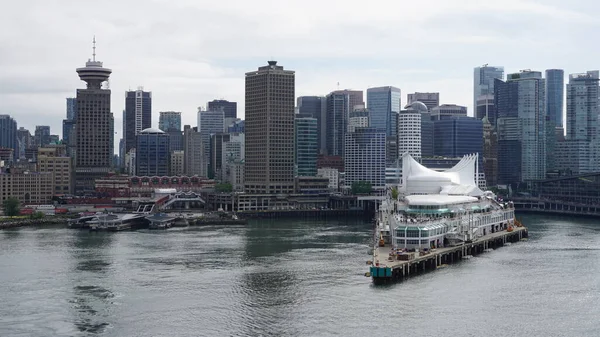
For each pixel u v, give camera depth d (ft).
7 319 651.25
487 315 653.30
